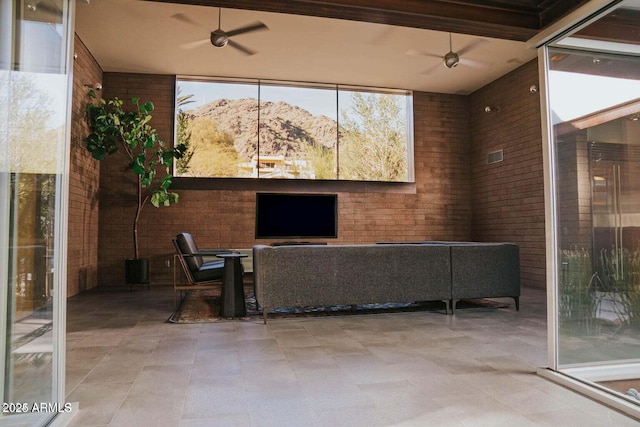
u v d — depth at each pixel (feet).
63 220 6.55
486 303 16.38
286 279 12.95
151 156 22.18
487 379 7.79
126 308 15.38
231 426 5.87
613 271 8.74
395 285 13.82
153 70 21.86
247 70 21.98
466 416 6.21
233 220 22.88
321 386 7.40
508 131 22.41
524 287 20.83
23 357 5.59
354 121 25.03
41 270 6.02
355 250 13.52
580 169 8.95
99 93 21.29
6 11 5.25
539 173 20.26
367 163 25.11
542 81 8.86
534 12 9.39
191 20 16.48
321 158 24.49
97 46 18.93
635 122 9.26
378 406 6.56
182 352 9.58
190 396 6.95
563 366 8.05
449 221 25.48
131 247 21.89
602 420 6.08
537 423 5.98
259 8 8.46
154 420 6.05
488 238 24.02
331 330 11.82
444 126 25.58
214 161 23.24
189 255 14.70
